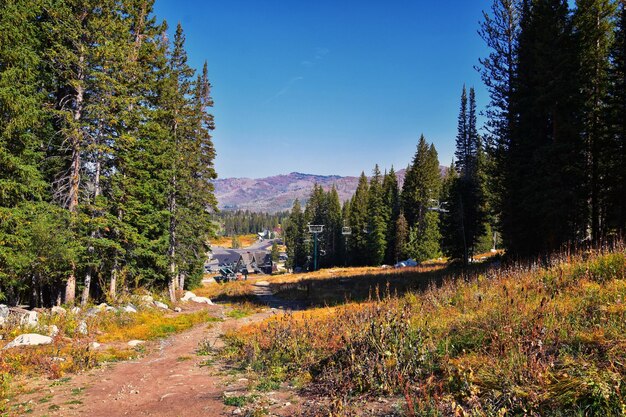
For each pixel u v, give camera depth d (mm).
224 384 9062
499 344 6180
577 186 20953
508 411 4516
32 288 21719
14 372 10281
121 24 20953
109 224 21359
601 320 6289
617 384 4211
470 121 60344
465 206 36625
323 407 6301
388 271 49312
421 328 7984
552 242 20562
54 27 18469
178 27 32094
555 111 21047
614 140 20750
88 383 9750
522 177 23547
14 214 15648
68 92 22156
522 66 24562
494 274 13211
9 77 15023
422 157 70562
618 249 10906
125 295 24359
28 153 16719
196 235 36375
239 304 33594
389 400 6043
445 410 5016
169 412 7121
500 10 29328
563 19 21719
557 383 4773
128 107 22359
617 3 23047
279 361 10359
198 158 34156
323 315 17141
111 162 22672
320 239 102938
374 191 84000
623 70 20031
